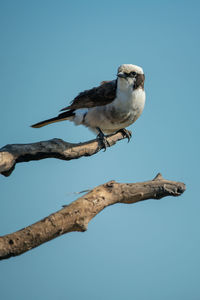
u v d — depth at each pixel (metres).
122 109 13.85
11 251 7.84
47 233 8.20
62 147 10.86
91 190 9.48
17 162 10.34
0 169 9.65
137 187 9.85
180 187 10.12
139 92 13.85
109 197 9.49
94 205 9.07
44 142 10.60
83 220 8.73
